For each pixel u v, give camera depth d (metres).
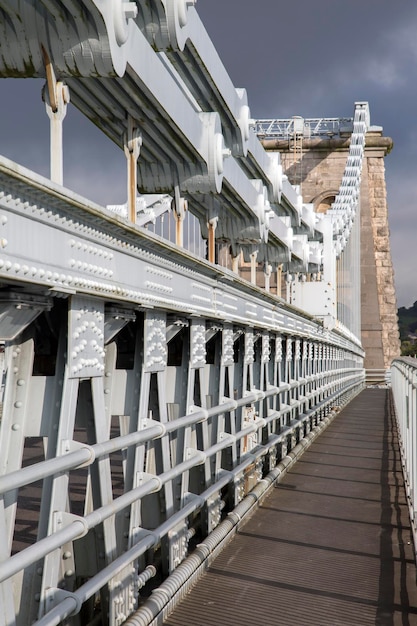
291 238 11.95
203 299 5.54
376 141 46.28
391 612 4.61
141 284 4.14
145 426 4.25
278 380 9.42
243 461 7.12
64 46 3.29
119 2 3.33
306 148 44.78
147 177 5.50
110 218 3.34
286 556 5.76
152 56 4.07
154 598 4.32
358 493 8.20
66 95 3.39
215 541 5.68
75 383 3.37
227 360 6.36
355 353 30.77
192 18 5.01
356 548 6.01
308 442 12.12
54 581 3.28
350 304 30.39
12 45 3.28
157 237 4.06
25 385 3.23
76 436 10.03
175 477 4.97
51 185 2.79
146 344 4.25
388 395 28.19
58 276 3.06
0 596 2.75
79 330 3.35
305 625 4.38
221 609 4.60
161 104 4.25
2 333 2.98
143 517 4.88
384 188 46.88
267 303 8.27
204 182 5.48
